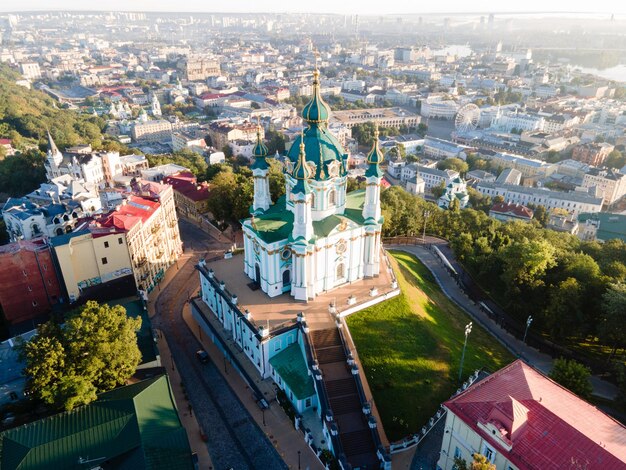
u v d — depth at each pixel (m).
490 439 61.16
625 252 135.50
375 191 99.31
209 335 105.81
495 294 132.62
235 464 74.38
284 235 95.12
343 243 100.12
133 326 83.69
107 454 66.44
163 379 80.50
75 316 80.31
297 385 83.56
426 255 157.00
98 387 81.06
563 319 108.94
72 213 145.25
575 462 55.94
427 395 84.44
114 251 112.94
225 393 88.75
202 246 154.50
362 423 76.75
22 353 77.25
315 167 94.31
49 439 68.25
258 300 98.25
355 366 82.75
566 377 83.00
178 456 67.62
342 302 98.06
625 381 88.12
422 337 96.00
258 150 103.00
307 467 73.69
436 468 72.25
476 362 96.69
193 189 184.38
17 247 108.00
